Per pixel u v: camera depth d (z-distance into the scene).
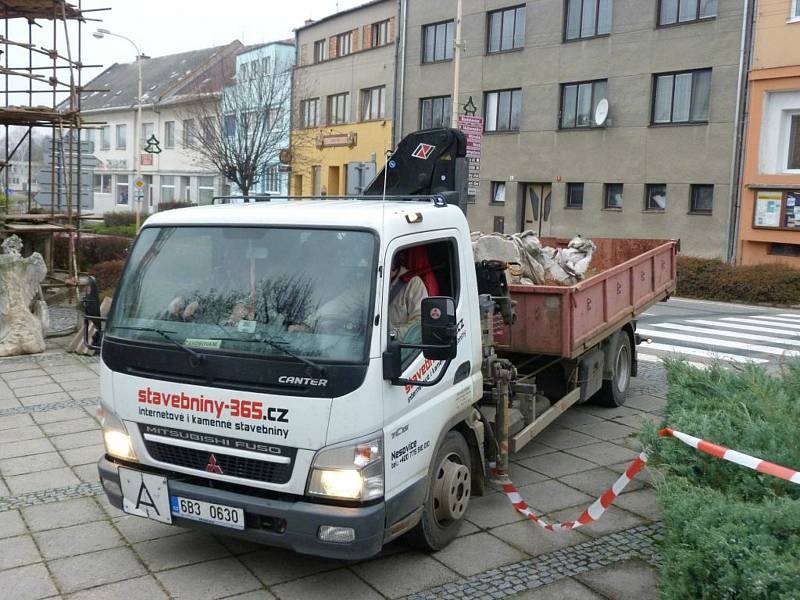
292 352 4.11
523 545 5.13
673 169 24.61
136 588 4.52
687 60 24.03
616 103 26.08
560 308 6.63
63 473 6.45
